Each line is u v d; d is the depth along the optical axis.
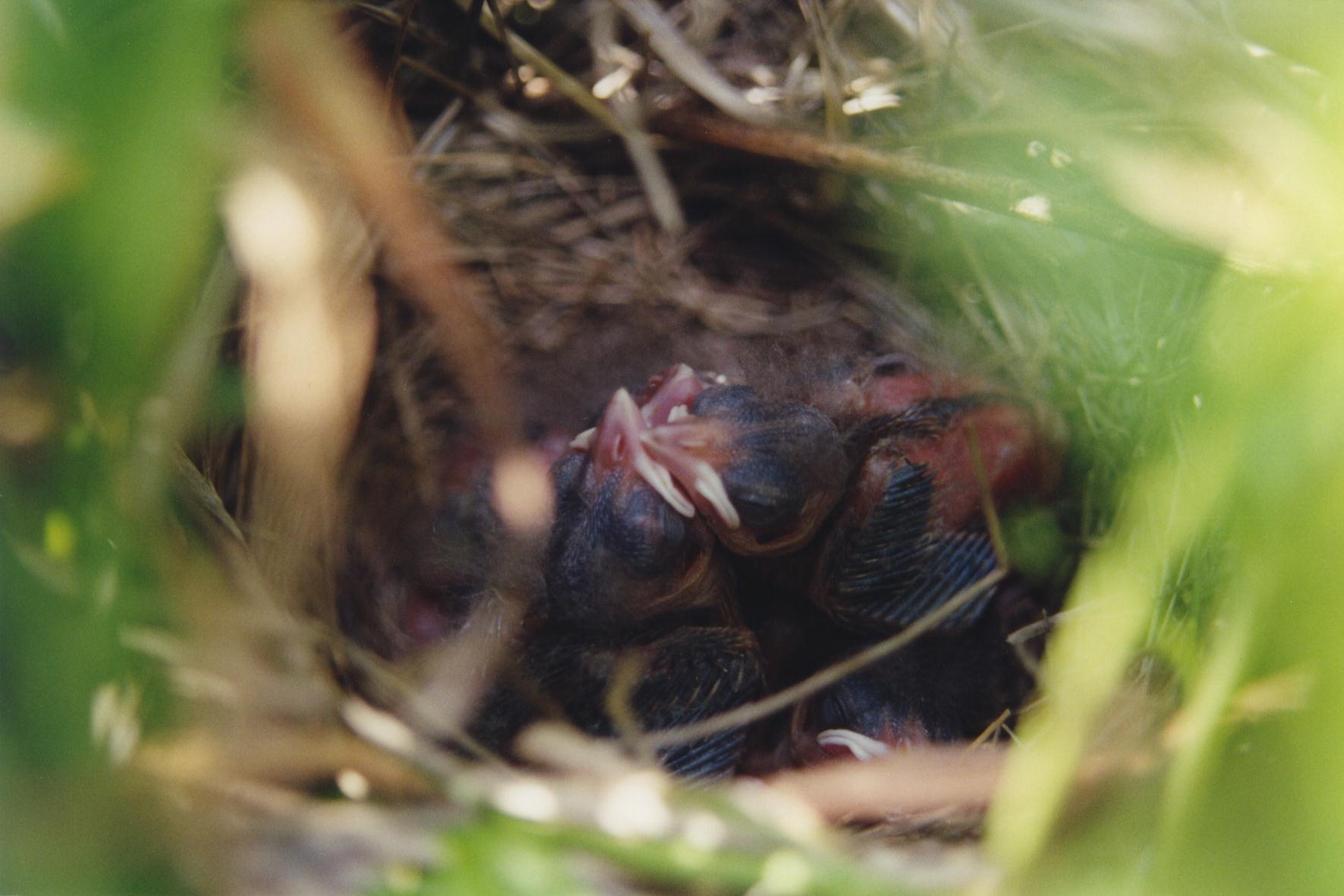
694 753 0.24
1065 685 0.22
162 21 0.11
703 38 0.27
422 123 0.26
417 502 0.26
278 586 0.23
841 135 0.26
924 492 0.26
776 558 0.26
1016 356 0.26
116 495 0.19
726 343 0.27
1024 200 0.24
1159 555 0.22
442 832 0.20
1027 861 0.19
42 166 0.11
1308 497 0.14
